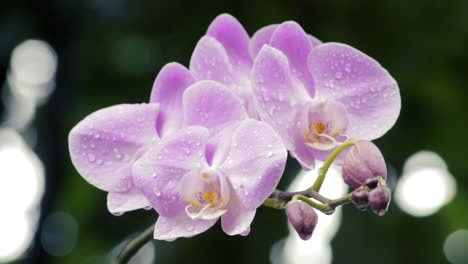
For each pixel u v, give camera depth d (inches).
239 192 41.7
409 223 59.1
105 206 58.3
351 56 43.7
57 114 57.2
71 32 58.0
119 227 58.5
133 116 43.2
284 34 43.5
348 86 43.8
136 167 41.8
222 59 43.0
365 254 58.1
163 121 43.3
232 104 42.0
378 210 40.7
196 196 42.0
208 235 57.3
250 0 58.5
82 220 58.4
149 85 58.1
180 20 58.5
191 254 57.3
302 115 43.4
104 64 58.1
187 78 43.1
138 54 58.1
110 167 43.2
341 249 58.2
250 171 41.5
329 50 43.7
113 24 58.3
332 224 59.1
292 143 43.3
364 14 58.8
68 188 57.8
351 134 43.7
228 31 43.9
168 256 57.5
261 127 41.5
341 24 59.0
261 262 57.2
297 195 41.4
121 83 58.2
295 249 59.2
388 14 58.7
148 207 43.3
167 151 41.9
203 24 58.4
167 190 41.9
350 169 41.7
